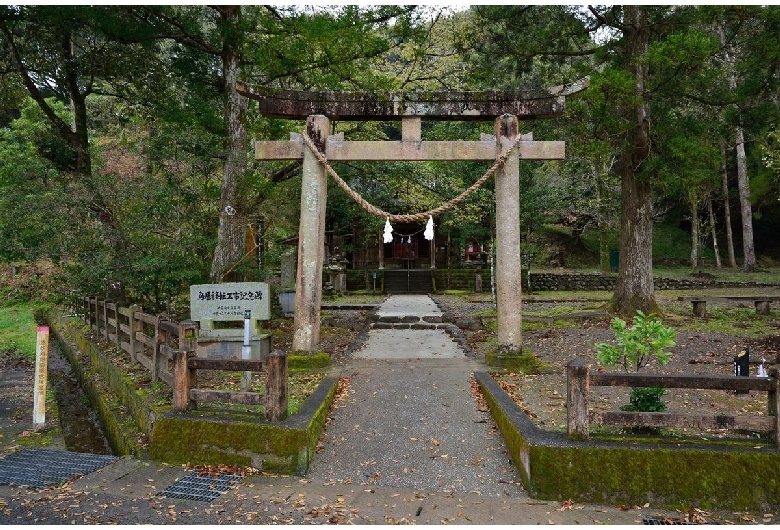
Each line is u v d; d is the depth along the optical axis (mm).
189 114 11602
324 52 9938
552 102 8016
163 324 6773
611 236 31766
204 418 5109
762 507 4020
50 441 6078
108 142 14922
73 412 8266
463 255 27812
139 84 12758
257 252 14008
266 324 12812
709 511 4031
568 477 4250
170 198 9922
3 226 9234
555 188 22125
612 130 10375
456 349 9711
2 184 11398
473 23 13039
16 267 17562
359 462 4980
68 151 11461
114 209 9453
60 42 11125
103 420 7281
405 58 14969
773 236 31016
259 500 4234
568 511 4047
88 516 3961
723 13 9922
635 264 13078
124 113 16734
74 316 14453
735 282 22312
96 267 9156
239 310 6969
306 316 8258
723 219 30641
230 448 4953
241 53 11055
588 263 29797
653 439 4406
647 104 11148
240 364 5164
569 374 4492
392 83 11641
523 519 3908
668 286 22906
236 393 5199
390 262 29266
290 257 16234
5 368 10961
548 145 8094
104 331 10562
